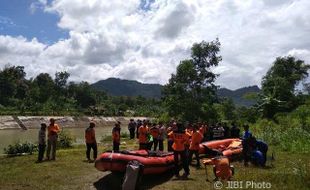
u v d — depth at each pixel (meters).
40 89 104.06
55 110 84.25
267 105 54.53
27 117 67.06
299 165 14.38
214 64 57.31
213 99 57.72
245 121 52.00
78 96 118.31
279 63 64.94
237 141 20.69
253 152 16.61
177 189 12.39
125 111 107.56
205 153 18.73
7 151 22.30
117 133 19.30
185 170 14.44
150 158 13.91
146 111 109.00
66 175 14.84
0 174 15.13
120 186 13.25
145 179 14.23
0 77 92.50
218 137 24.33
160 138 21.70
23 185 13.22
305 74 64.81
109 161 13.34
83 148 25.22
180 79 56.75
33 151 22.48
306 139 24.06
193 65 57.00
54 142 18.64
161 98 58.25
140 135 20.31
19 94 100.00
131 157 13.49
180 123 14.55
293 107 55.75
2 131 55.75
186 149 14.55
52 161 18.11
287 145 23.20
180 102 55.62
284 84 56.50
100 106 112.25
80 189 12.75
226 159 13.34
